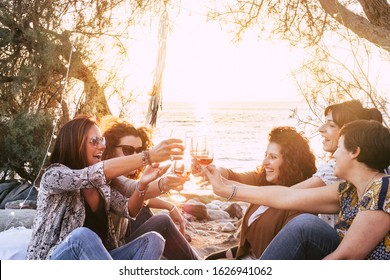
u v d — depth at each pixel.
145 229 3.11
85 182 2.53
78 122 2.69
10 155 6.69
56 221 2.56
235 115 58.41
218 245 5.01
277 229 2.86
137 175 3.46
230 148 21.33
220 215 6.32
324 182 2.89
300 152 3.10
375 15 5.12
